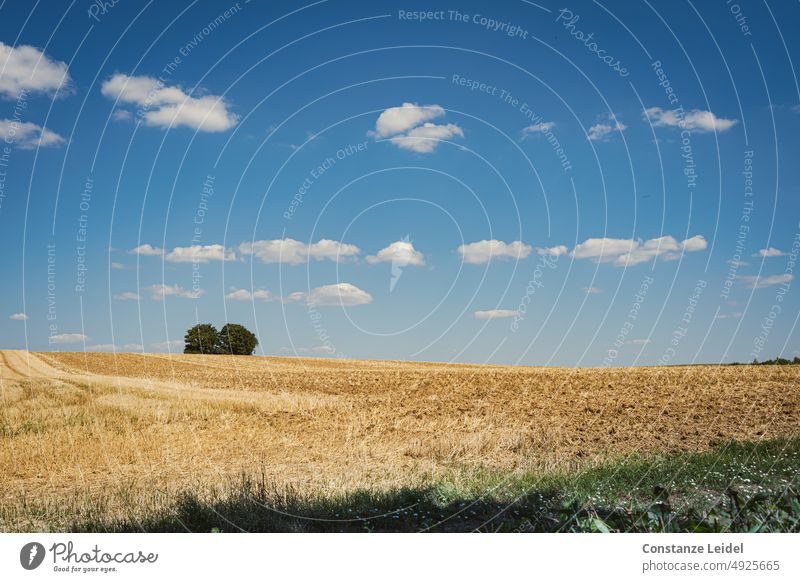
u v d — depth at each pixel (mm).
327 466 11484
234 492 7879
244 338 58938
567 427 16594
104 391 26406
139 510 7820
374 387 30500
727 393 24078
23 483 10891
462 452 12992
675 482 8727
